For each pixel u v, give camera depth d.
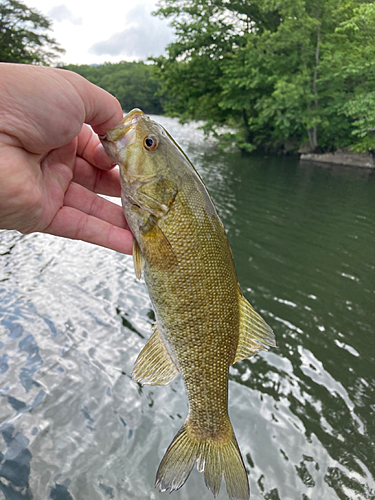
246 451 0.54
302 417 0.60
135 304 0.89
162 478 0.24
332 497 0.48
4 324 0.77
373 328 0.85
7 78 0.16
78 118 0.19
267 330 0.25
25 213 0.19
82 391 0.63
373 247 1.34
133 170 0.21
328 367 0.72
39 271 1.02
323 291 1.01
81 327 0.79
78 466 0.51
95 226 0.22
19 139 0.17
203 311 0.23
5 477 0.48
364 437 0.57
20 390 0.62
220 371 0.24
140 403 0.61
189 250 0.22
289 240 1.37
